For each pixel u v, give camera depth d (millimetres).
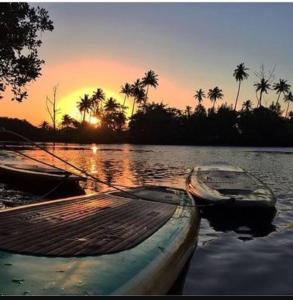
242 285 6445
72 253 5609
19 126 92188
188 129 96375
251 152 57438
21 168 18250
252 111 98688
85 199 9688
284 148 79438
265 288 6336
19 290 4480
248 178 14266
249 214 11344
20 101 23594
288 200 14602
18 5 22297
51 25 23391
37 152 48219
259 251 8305
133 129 98125
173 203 9875
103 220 7668
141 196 10445
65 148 60219
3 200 14219
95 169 26969
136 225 7500
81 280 4797
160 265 5672
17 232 6461
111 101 111000
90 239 6328
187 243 7320
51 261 5289
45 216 7656
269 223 10805
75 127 107250
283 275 6910
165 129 96562
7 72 23172
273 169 29109
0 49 22359
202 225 10477
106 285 4723
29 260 5285
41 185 16375
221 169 15586
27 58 23031
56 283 4684
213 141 95125
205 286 6379
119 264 5383
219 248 8492
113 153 48312
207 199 11414
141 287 4887
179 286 6359
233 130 95125
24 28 22625
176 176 23094
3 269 4988
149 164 31656
